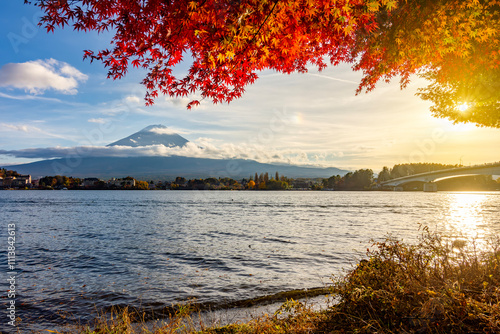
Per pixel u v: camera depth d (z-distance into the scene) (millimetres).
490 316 3303
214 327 5586
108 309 8828
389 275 4922
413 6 5781
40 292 10578
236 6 4117
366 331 3914
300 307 5395
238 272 13156
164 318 7863
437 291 4020
